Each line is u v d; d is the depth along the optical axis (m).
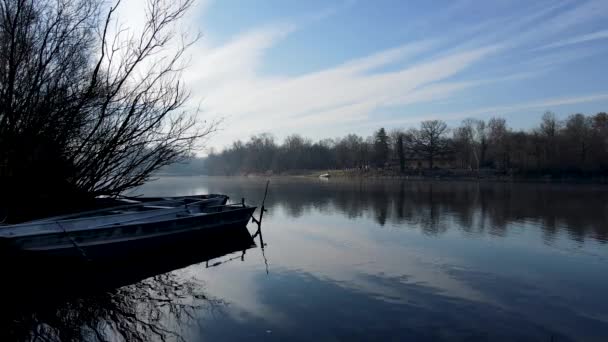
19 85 9.29
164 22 10.91
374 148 97.31
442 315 7.21
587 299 8.07
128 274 9.80
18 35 9.00
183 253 12.19
